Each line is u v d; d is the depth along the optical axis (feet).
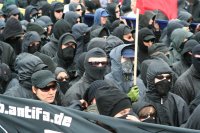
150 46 42.88
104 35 50.06
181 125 30.35
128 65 35.55
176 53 47.80
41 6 66.13
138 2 33.45
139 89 35.70
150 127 22.68
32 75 29.91
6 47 42.47
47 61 37.27
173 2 51.93
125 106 25.84
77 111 23.82
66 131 23.82
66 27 47.06
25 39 42.14
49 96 29.73
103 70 33.01
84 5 67.92
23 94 32.19
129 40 47.52
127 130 23.04
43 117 24.29
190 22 63.87
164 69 31.76
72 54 40.09
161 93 31.91
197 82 36.27
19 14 62.03
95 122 23.67
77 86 32.89
